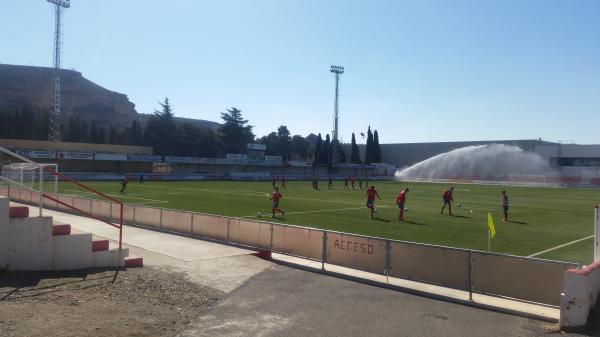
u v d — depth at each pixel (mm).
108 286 10133
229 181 75562
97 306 8672
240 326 8289
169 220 19438
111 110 190000
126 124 187500
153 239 17375
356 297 10453
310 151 159750
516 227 24922
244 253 14773
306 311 9320
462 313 9508
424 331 8367
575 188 73500
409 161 113312
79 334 7137
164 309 8930
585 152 88875
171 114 122500
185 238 17844
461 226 24594
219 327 8180
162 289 10281
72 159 72250
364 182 85375
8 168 15008
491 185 82312
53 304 8555
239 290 10711
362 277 12133
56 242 11133
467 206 37312
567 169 89875
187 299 9703
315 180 57250
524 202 43156
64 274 10875
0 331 6949
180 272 11969
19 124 121250
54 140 88125
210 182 69938
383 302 10125
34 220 10820
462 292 10914
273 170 102250
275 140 153125
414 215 29516
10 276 10234
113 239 17250
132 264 12297
